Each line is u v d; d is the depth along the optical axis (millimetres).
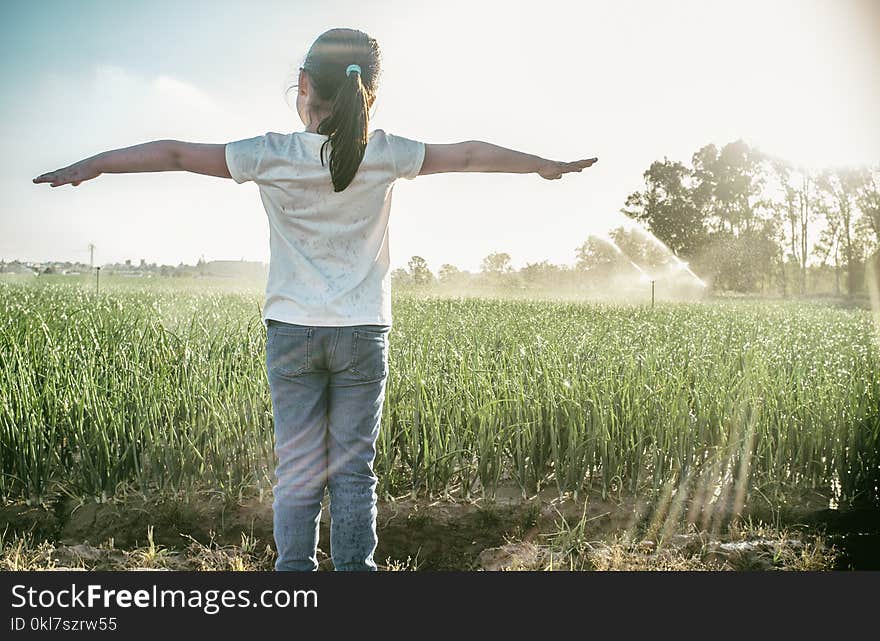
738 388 4035
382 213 2396
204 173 2297
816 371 4551
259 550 3150
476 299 13609
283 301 2314
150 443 3387
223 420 3428
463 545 3211
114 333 5188
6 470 3371
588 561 3105
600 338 5941
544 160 2465
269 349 2348
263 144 2281
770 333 7656
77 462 3527
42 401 3533
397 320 7793
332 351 2299
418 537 3234
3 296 8516
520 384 3783
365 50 2389
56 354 4137
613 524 3354
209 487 3455
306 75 2373
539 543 3232
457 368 4227
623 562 3074
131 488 3441
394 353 4547
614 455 3508
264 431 3482
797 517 3482
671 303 15219
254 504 3387
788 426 3742
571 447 3473
